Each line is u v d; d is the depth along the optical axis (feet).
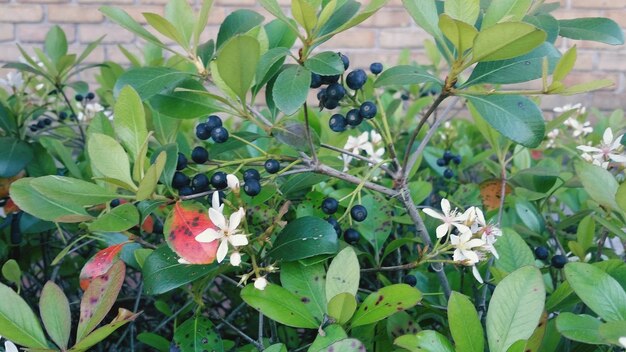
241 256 0.87
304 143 0.93
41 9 3.87
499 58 0.75
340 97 0.93
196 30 0.98
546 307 0.84
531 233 1.16
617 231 0.88
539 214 1.21
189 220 0.79
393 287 0.78
